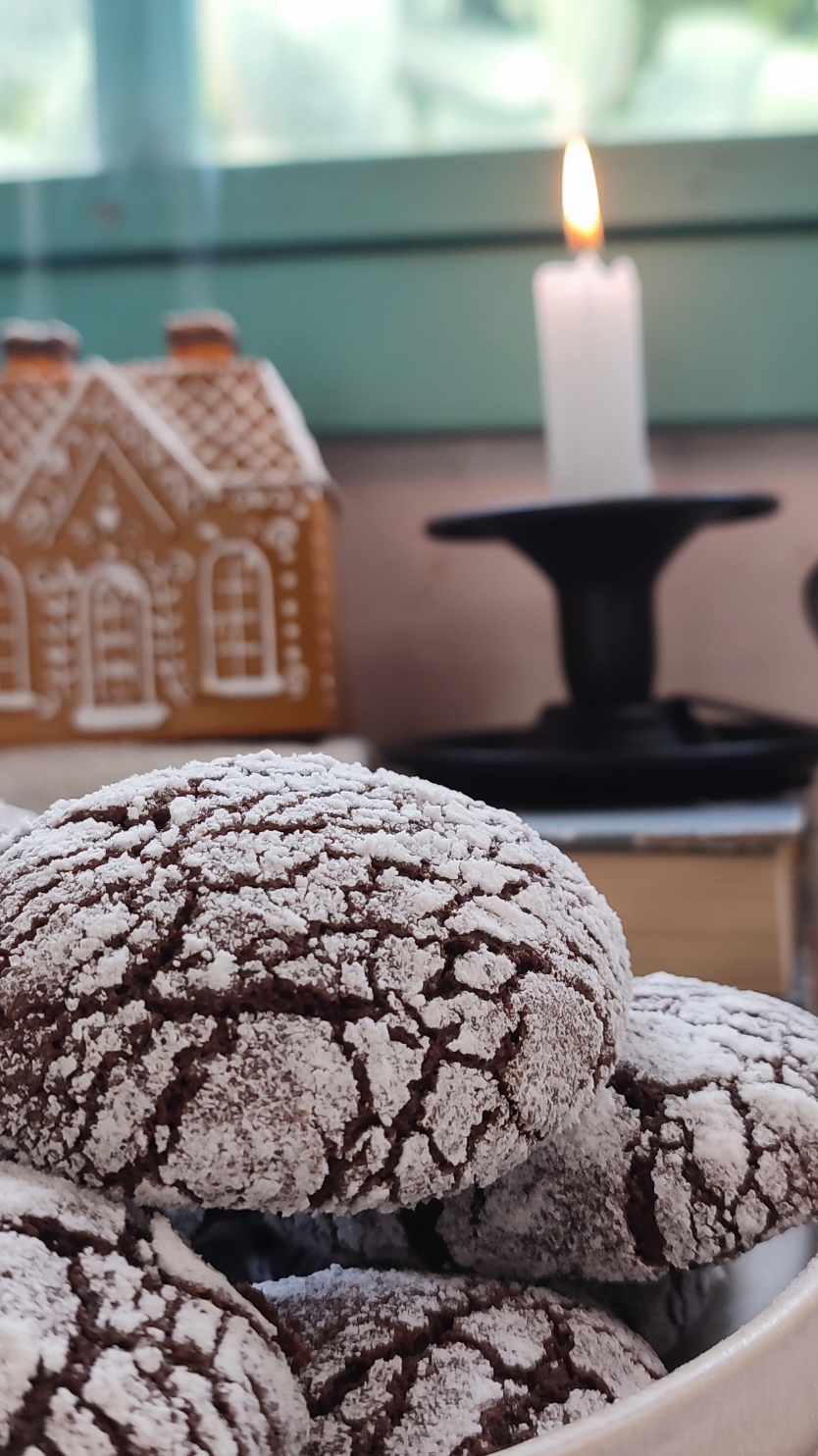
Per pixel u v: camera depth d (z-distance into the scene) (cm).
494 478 65
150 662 58
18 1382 25
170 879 34
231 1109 31
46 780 55
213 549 58
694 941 51
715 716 65
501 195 64
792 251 63
